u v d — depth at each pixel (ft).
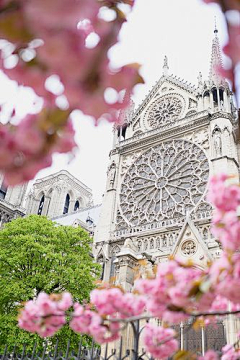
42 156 9.12
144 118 157.69
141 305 19.95
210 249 97.71
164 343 20.92
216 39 151.94
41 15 6.70
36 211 297.74
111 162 149.18
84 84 8.09
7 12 6.83
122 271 97.19
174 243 104.73
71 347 85.15
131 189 136.77
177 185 124.16
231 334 74.74
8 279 93.20
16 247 97.81
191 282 16.60
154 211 123.75
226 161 114.62
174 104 150.61
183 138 134.72
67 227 111.75
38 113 8.84
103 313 19.90
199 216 109.40
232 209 17.46
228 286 15.76
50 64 7.58
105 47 7.97
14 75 8.10
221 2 7.81
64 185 300.40
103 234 128.77
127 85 8.48
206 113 132.16
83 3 7.48
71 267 99.04
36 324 19.66
